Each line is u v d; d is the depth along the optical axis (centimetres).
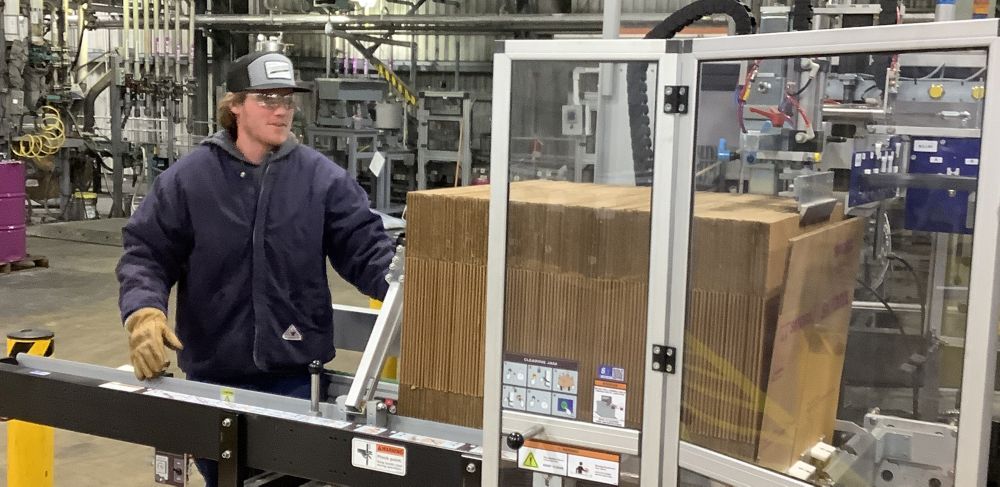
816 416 143
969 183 124
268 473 185
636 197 136
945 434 124
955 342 122
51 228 834
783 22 161
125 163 937
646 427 135
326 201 221
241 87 207
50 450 250
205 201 210
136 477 323
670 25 148
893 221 137
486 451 145
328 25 810
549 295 140
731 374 132
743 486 129
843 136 141
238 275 213
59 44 863
